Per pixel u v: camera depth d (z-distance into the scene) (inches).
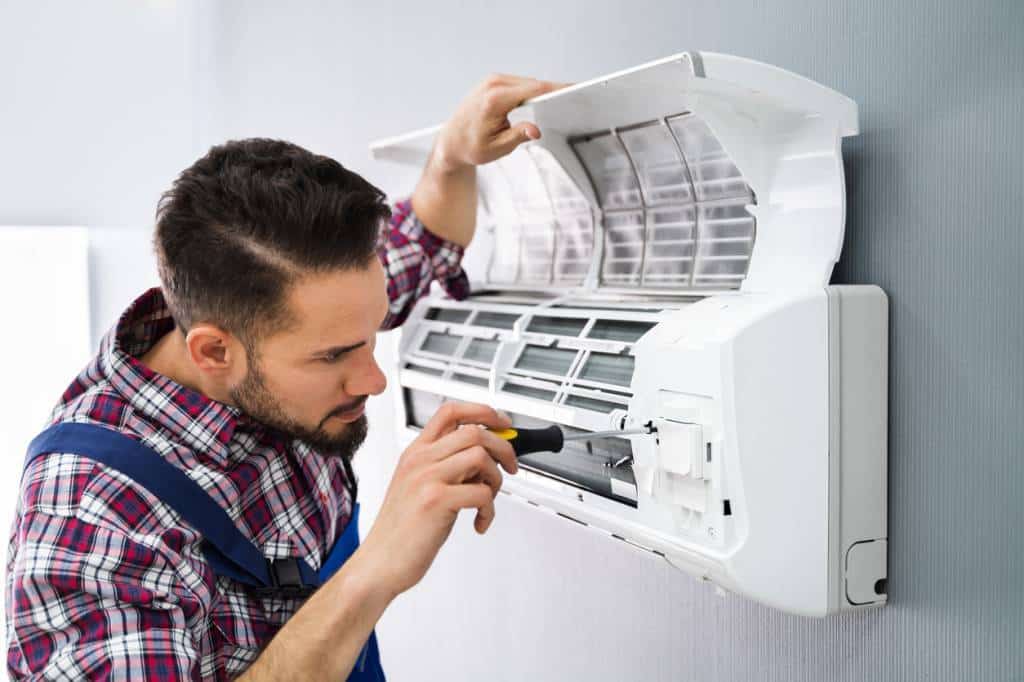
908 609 35.1
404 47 70.2
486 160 44.8
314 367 33.5
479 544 65.2
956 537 33.3
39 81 104.1
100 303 108.2
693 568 35.5
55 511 32.3
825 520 34.0
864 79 36.0
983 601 32.5
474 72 62.1
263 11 93.5
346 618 31.5
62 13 104.9
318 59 83.4
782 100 33.1
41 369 103.0
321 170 33.3
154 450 35.1
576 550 55.0
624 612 51.1
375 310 33.4
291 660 31.2
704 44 43.9
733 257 40.9
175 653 31.5
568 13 53.1
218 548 35.9
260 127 95.8
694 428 32.6
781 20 39.6
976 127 32.1
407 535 31.7
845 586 34.7
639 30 48.0
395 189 72.3
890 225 35.3
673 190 43.5
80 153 106.4
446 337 54.1
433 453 33.0
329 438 35.6
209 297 32.5
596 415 38.2
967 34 32.3
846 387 34.2
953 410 33.2
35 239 102.3
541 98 39.4
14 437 102.2
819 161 34.8
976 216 32.2
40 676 30.8
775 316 32.6
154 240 34.5
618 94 37.2
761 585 32.9
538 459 44.1
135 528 33.3
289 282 31.6
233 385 34.8
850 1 36.5
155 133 109.7
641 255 46.4
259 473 38.8
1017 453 31.1
